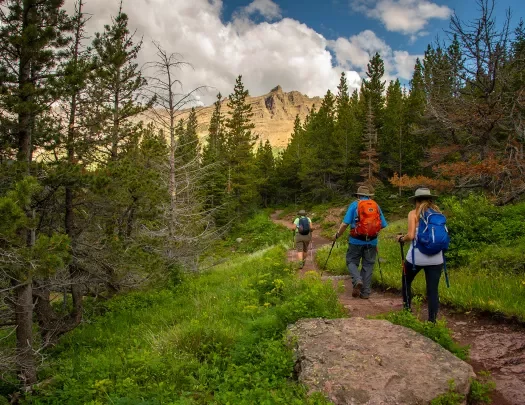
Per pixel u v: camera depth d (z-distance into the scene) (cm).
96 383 456
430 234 507
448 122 1942
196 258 1750
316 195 5319
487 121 1809
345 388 352
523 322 527
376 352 408
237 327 623
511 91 1764
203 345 533
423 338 442
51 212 1026
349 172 5106
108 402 431
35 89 807
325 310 562
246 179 4631
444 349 422
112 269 1202
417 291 725
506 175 1755
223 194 3869
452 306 636
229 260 2117
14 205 621
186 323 716
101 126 1152
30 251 694
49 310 1032
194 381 433
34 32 781
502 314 558
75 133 1048
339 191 5325
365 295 738
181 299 1096
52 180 866
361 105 5669
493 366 422
